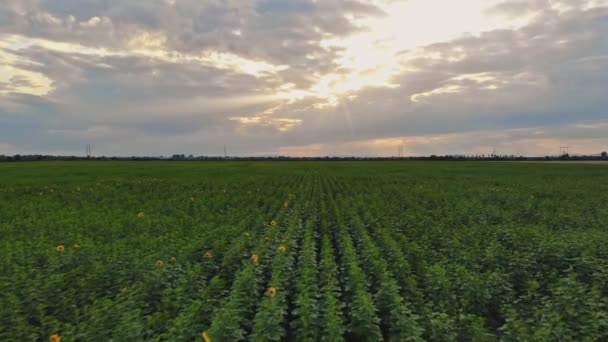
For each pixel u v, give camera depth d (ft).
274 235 44.83
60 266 31.27
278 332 21.12
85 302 25.30
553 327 21.40
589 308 23.34
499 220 61.67
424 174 205.05
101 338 19.48
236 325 20.98
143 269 29.94
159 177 165.89
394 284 26.43
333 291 27.99
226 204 77.92
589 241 37.01
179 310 24.20
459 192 102.32
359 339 24.11
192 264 34.01
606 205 76.38
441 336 21.54
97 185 118.52
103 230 49.32
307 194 97.81
